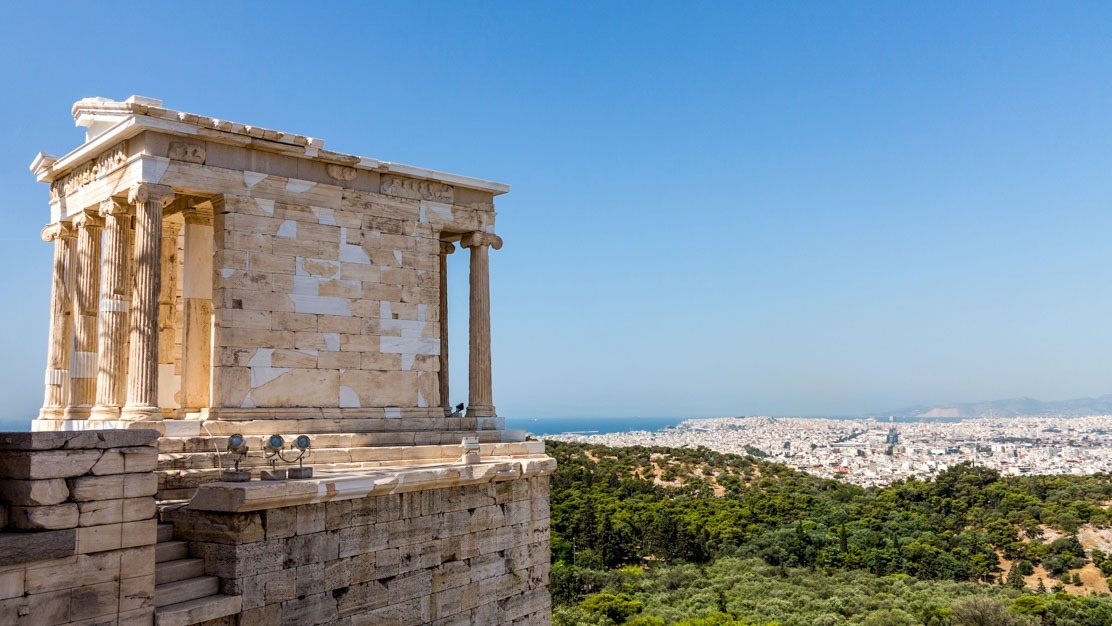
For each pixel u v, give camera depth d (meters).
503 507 29.59
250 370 28.28
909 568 103.94
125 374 30.42
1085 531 117.69
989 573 105.44
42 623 15.77
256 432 27.67
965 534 117.00
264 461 26.48
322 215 30.34
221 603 19.70
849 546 109.88
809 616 79.25
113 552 16.97
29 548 15.51
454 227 34.31
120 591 17.08
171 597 19.14
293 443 26.75
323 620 22.42
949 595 89.69
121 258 28.14
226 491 20.36
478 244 34.97
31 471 15.74
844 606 83.44
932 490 147.12
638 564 107.19
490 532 28.88
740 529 116.50
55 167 31.38
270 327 28.81
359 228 31.31
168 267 33.12
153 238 26.70
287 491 21.16
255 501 20.39
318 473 25.58
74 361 29.81
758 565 103.38
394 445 30.47
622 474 152.50
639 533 114.06
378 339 31.47
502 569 29.30
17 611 15.44
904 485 156.00
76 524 16.36
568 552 106.06
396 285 32.16
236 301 28.14
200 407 29.97
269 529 21.14
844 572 101.38
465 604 27.50
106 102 28.16
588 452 176.25
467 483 27.66
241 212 28.45
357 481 23.14
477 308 34.97
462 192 34.66
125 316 28.14
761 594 89.69
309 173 30.27
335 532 22.98
